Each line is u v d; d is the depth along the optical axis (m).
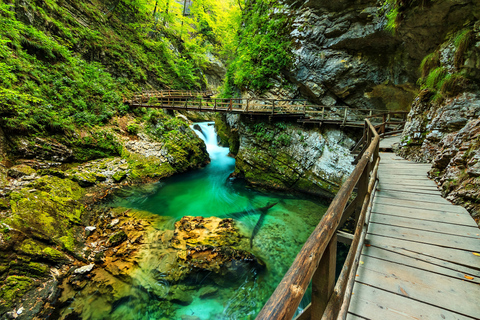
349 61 9.31
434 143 4.48
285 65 10.32
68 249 4.71
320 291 1.15
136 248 4.93
